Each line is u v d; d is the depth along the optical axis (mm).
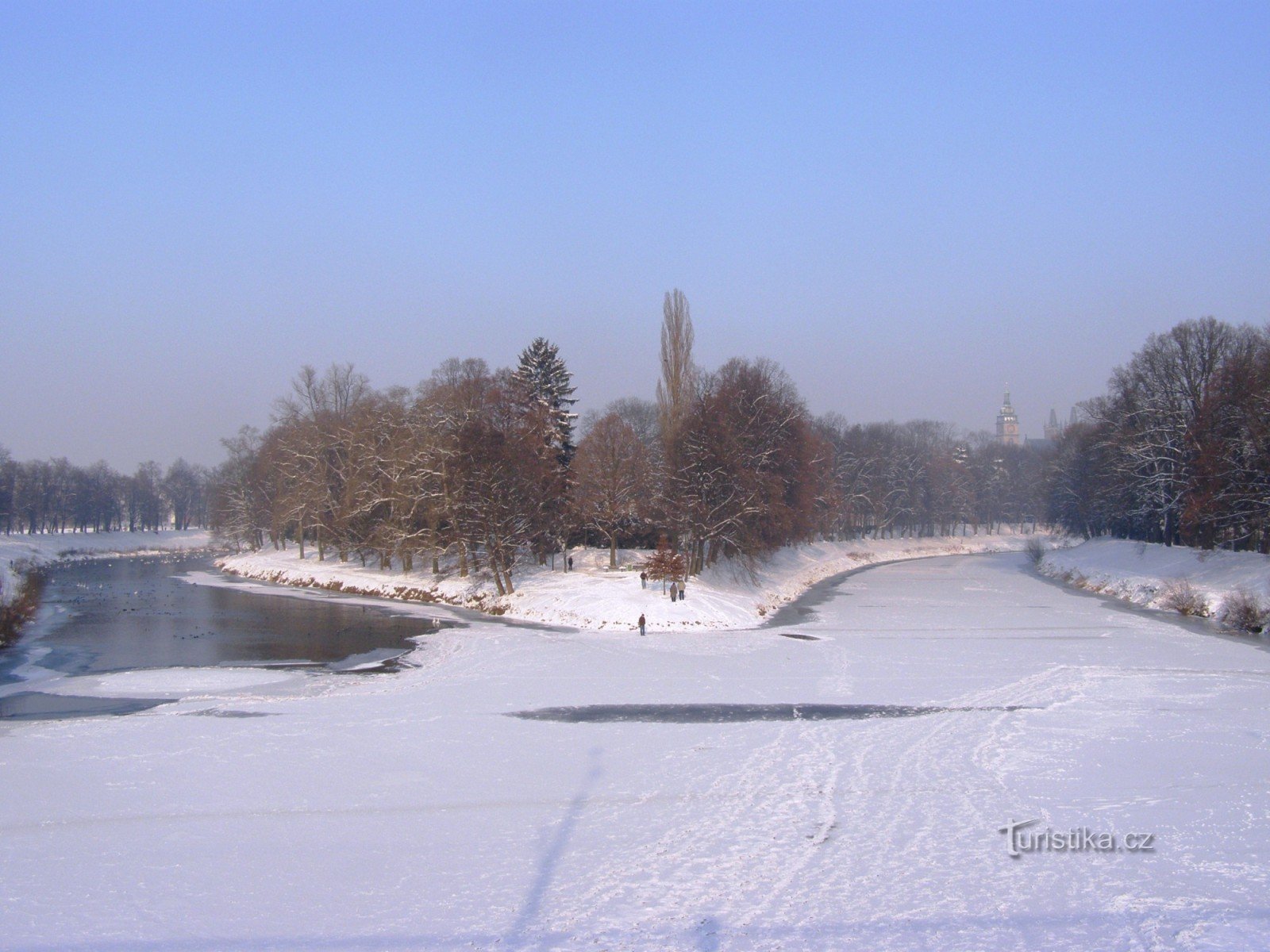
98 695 36000
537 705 32875
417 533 71688
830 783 23641
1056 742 27609
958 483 159250
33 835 20000
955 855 18781
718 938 15234
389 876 17812
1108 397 94750
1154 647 45781
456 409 70688
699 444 66125
